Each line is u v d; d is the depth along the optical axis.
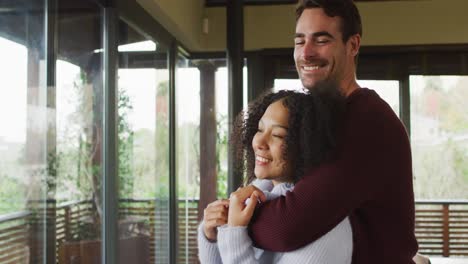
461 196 4.18
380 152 0.97
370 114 1.00
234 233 0.93
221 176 4.00
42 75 1.72
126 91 2.51
